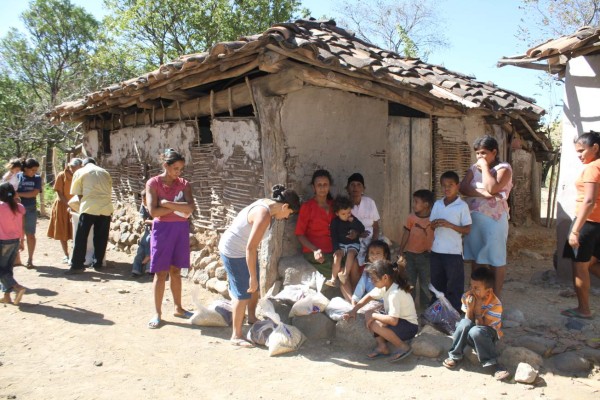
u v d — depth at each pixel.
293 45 4.63
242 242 4.69
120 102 7.67
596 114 6.50
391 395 3.82
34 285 6.67
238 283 4.74
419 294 5.64
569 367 4.27
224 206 6.53
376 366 4.37
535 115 8.95
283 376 4.12
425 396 3.81
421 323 5.13
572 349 4.52
